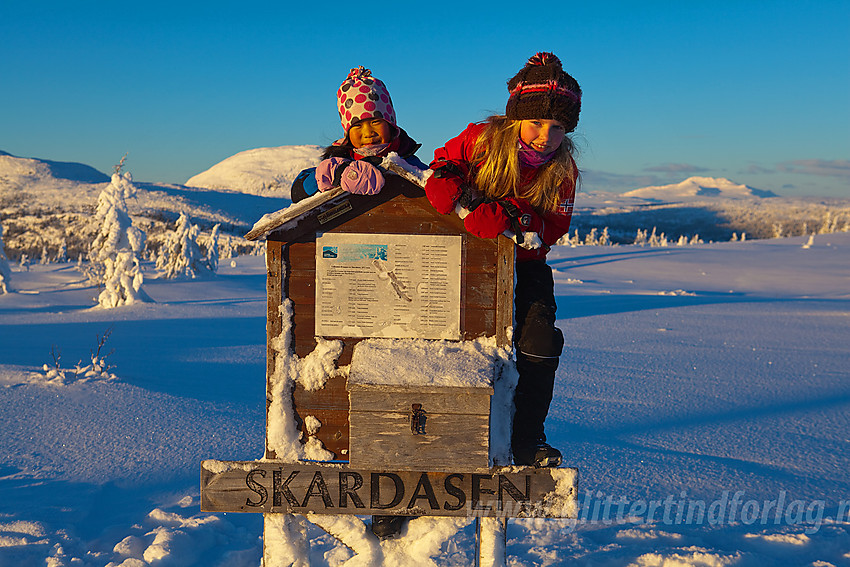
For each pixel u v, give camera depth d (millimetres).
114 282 23875
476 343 2711
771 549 3459
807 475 4668
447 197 2553
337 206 2715
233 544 3562
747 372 9375
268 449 2771
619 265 56531
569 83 2576
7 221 151375
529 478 2646
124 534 3615
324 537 3666
